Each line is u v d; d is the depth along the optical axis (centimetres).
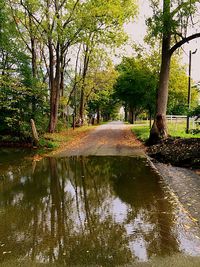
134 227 504
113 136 2280
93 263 389
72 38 2028
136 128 2950
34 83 1952
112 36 2075
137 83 2469
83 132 2664
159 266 378
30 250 429
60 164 1136
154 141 1703
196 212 570
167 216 553
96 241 454
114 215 566
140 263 386
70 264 389
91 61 3569
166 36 1680
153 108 2647
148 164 1115
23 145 1695
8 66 2003
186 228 495
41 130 1984
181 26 1562
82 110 3928
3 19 1984
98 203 644
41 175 942
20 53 2027
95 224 522
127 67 2580
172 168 1023
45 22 2045
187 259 393
